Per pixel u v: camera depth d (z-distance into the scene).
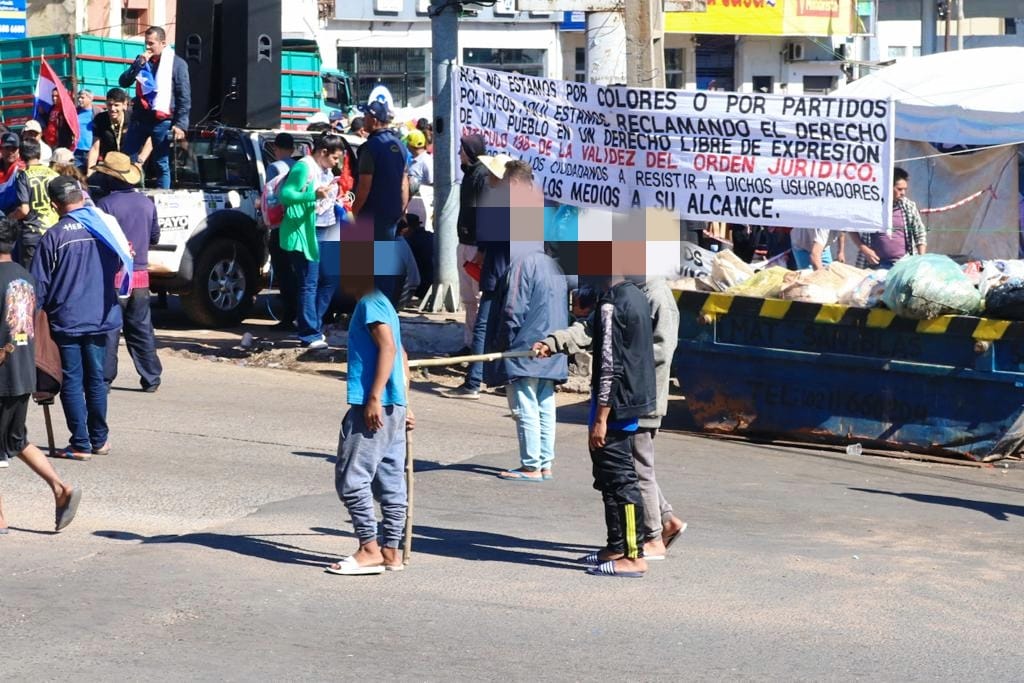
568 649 7.23
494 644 7.29
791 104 14.10
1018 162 21.61
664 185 14.70
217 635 7.32
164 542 9.17
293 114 27.39
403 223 19.73
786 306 12.91
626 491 8.56
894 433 12.58
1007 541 9.77
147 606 7.79
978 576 8.82
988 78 22.16
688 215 14.65
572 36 44.47
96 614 7.63
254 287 19.86
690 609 7.98
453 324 18.50
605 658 7.09
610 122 14.83
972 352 12.09
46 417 11.52
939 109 21.16
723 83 46.59
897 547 9.52
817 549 9.41
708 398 13.47
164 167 19.75
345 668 6.86
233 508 10.12
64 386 11.45
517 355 9.23
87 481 10.84
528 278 11.16
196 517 9.85
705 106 14.41
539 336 11.12
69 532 9.41
